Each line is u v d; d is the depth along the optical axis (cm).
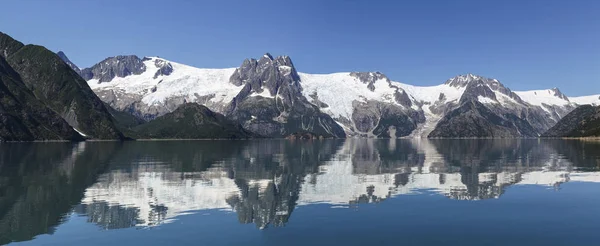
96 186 5084
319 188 5003
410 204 3900
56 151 13625
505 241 2650
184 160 9900
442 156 11975
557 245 2566
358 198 4244
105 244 2608
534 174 6556
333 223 3141
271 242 2644
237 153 13775
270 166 8256
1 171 6769
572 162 9188
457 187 5047
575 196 4334
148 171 7019
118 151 14400
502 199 4153
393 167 8000
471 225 3061
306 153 14138
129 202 4006
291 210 3622
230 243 2628
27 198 4191
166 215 3422
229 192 4672
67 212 3519
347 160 10244
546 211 3553
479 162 9319
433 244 2594
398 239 2702
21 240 2688
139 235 2806
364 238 2723
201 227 3020
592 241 2644
